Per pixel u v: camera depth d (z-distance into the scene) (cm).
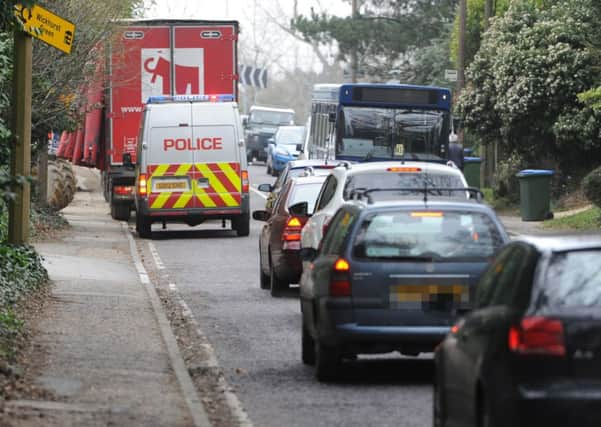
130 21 8356
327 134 8506
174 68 8738
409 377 3312
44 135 7688
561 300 2003
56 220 8481
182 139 8181
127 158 8906
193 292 5391
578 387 1941
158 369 3309
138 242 7994
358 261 3100
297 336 4094
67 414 2669
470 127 10600
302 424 2706
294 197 5300
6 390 2856
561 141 9556
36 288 4825
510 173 10606
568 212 9569
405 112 8006
